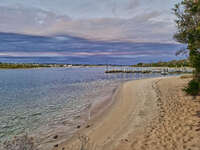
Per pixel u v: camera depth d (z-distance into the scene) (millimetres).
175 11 8211
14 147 5273
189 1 7250
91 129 6363
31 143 5469
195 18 7434
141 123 5988
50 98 14320
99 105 10781
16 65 140125
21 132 6770
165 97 9852
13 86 23344
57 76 45062
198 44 7441
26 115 9305
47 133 6504
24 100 13625
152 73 59312
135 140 4617
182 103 7852
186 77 22656
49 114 9367
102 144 4750
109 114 8172
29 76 45031
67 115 9008
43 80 32812
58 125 7434
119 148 4270
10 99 14102
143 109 7918
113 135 5316
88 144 4906
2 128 7301
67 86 22688
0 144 5609
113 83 25562
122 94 13562
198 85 9117
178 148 3840
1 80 33094
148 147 4098
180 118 5840
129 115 7285
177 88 12445
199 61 8172
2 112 10055
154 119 6215
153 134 4848
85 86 22312
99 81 29625
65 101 12875
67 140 5617
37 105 11789
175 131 4801
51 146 5230
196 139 4109
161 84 16688
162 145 4094
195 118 5566
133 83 21344
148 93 12320
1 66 125938
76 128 6824
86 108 10328
